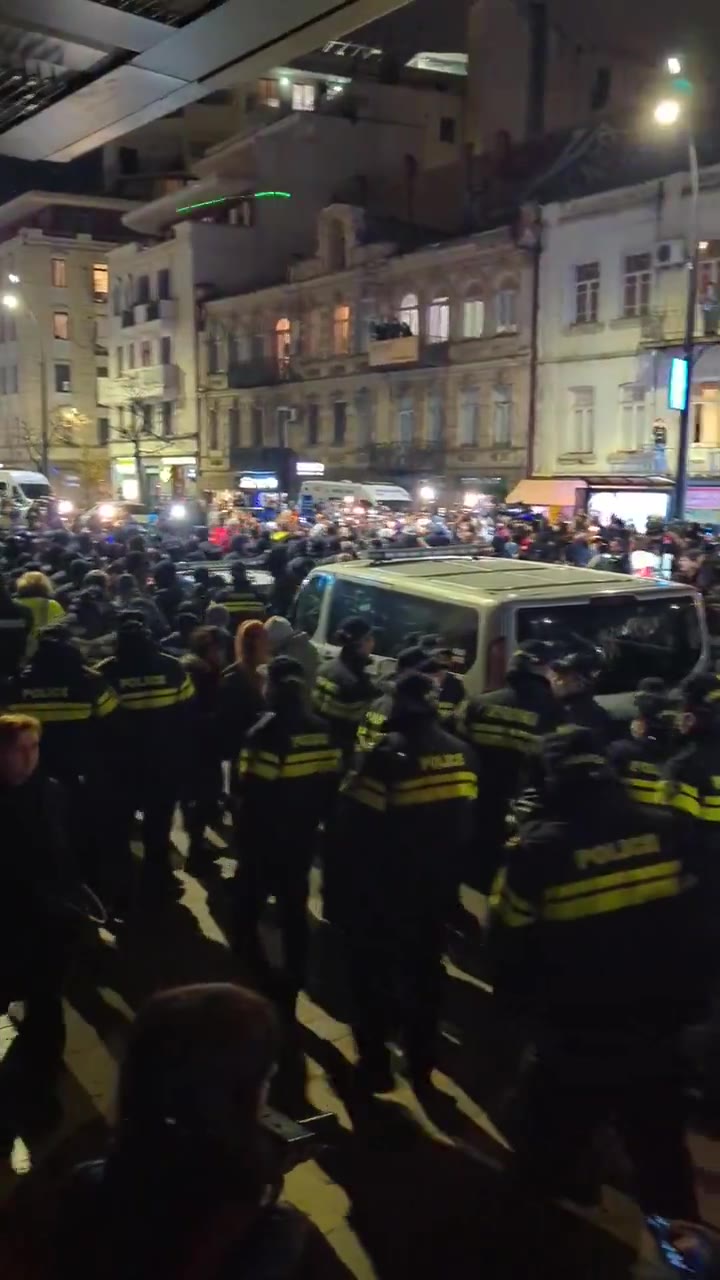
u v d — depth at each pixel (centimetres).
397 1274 338
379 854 424
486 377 3325
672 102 1883
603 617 642
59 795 412
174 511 2648
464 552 1179
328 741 501
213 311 4572
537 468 3181
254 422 4438
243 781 499
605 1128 405
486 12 4353
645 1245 292
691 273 1962
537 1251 348
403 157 4856
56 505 2836
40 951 402
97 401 6019
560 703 551
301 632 757
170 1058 171
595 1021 320
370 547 1371
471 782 437
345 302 3891
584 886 314
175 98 423
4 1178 378
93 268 5912
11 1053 466
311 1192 379
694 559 1335
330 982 554
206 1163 168
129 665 623
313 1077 457
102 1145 400
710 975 336
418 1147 406
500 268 3241
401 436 3716
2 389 6181
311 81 5359
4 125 454
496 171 3925
